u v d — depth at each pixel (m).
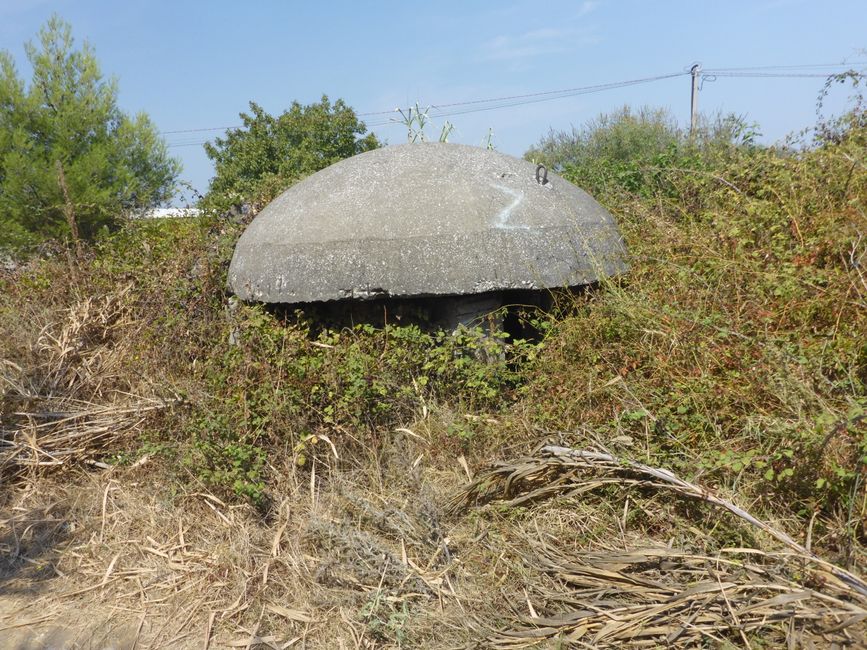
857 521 2.34
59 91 12.88
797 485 2.59
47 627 2.76
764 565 2.32
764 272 3.50
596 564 2.45
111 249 5.66
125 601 2.88
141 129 13.52
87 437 3.91
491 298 3.97
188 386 3.77
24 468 3.83
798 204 4.05
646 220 4.73
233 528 3.12
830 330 3.10
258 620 2.65
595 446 2.88
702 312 3.39
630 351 3.37
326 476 3.39
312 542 2.97
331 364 3.60
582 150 15.65
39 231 12.20
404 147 4.43
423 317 3.94
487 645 2.32
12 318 4.70
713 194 4.75
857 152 4.12
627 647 2.18
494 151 4.53
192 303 4.51
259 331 3.83
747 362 3.00
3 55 12.88
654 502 2.73
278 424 3.48
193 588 2.87
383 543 2.88
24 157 12.15
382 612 2.57
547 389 3.42
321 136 16.52
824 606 2.10
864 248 3.44
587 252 3.94
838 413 2.61
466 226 3.75
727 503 2.42
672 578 2.37
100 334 4.77
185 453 3.46
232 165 16.38
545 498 2.88
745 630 2.12
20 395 4.06
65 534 3.33
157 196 13.38
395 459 3.34
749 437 2.76
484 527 2.84
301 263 3.85
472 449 3.35
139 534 3.25
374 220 3.82
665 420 2.98
